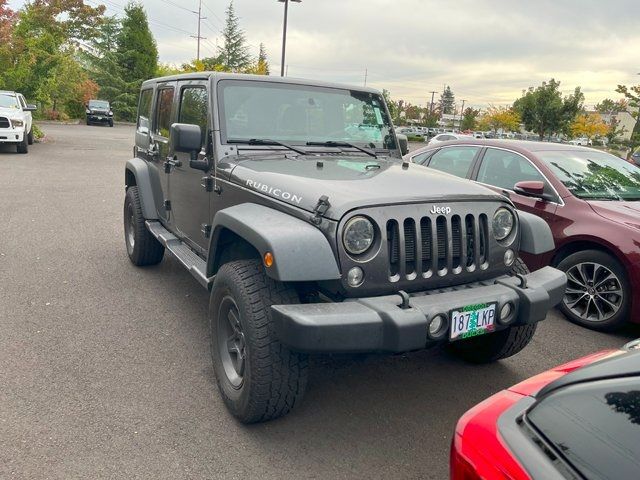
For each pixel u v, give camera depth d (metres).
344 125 4.49
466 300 2.97
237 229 3.13
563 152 6.00
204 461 2.90
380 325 2.73
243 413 3.11
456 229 3.19
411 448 3.11
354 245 2.87
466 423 1.89
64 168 14.50
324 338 2.64
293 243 2.81
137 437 3.08
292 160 3.88
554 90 33.47
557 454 1.51
